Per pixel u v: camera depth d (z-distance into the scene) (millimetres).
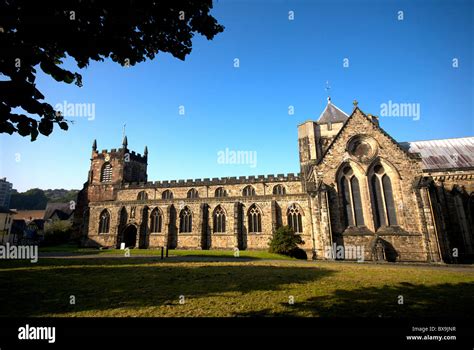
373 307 9266
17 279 14797
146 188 65312
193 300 10312
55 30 5387
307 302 9945
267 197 47594
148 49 7059
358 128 34688
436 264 26125
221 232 48281
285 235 38500
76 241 66062
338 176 33781
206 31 7105
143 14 6184
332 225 32094
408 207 31328
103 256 33094
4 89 5219
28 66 5465
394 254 30125
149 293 11539
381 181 33031
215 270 18547
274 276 16000
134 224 52688
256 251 42375
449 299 10453
